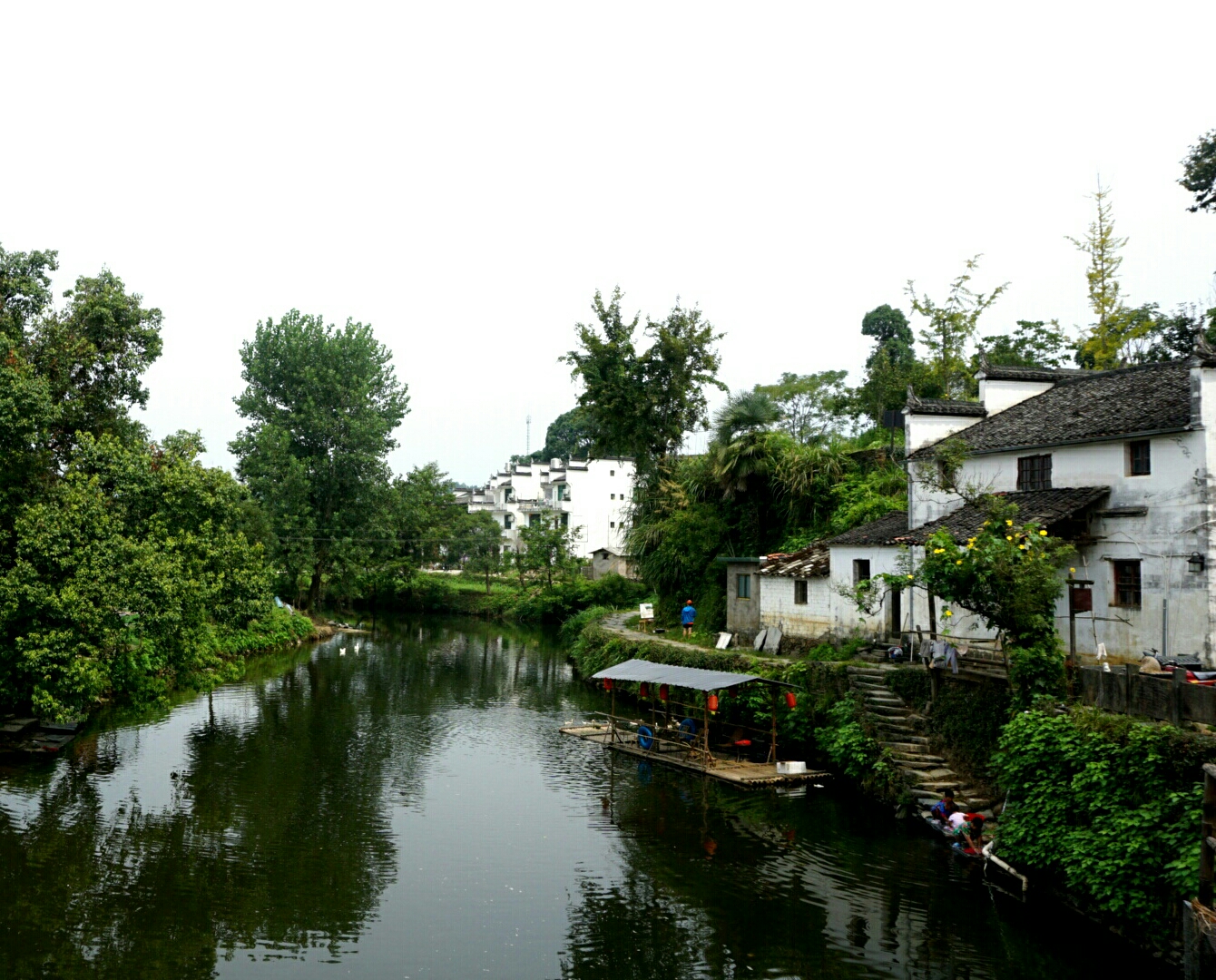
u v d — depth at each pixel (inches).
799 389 2383.1
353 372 2527.1
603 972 575.5
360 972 573.3
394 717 1358.3
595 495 3299.7
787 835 816.3
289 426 2452.0
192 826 840.3
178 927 632.4
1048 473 947.3
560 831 836.6
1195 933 460.8
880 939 613.3
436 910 666.2
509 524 3789.4
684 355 1830.7
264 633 2089.1
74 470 1115.9
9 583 933.2
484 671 1829.5
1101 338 1689.2
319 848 792.3
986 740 812.6
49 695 944.3
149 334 1445.6
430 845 800.3
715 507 1653.5
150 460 1219.9
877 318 2689.5
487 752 1142.3
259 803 914.7
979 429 1083.3
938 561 783.1
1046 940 607.2
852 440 1859.0
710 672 1106.1
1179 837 522.9
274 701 1467.8
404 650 2170.3
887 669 979.3
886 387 1982.0
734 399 1662.2
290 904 675.4
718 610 1565.0
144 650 1056.2
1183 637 789.9
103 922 637.9
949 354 1859.0
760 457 1555.1
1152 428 811.4
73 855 760.3
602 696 1547.7
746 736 1136.8
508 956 597.6
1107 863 555.8
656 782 1000.9
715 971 576.7
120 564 999.0
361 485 2487.7
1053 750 637.3
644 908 668.7
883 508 1342.3
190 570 1130.0
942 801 798.5
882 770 879.7
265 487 2319.1
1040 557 764.0
